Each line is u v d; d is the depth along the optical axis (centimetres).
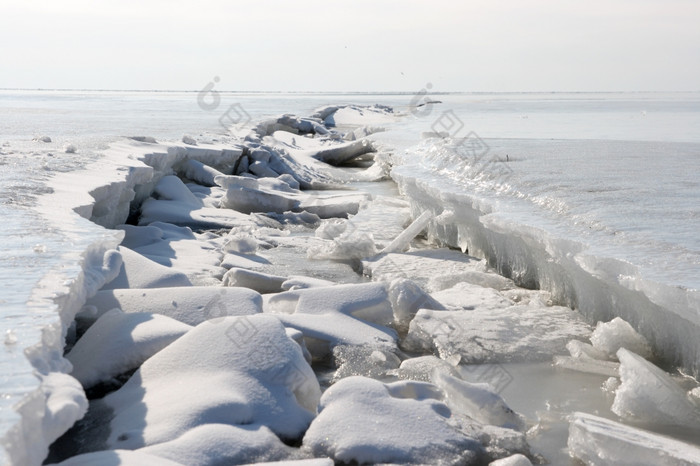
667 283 470
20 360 294
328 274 818
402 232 980
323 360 530
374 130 2934
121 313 489
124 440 336
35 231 548
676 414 435
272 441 349
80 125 2675
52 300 374
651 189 906
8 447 229
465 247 945
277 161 1695
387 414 380
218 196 1313
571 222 720
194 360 410
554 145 1650
